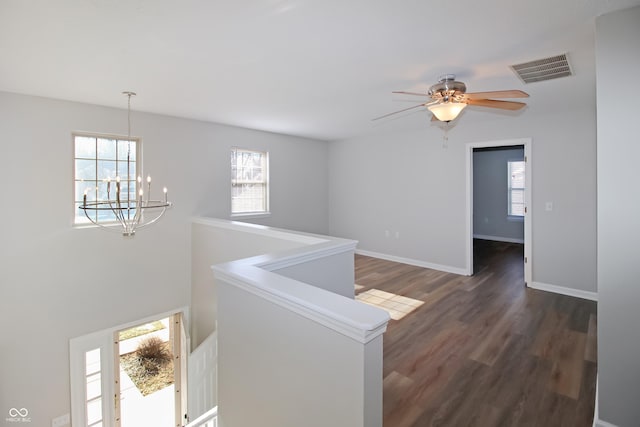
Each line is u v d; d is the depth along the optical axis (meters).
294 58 2.55
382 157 6.30
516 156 8.19
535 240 4.64
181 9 1.84
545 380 2.52
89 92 3.46
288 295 1.48
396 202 6.14
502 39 2.23
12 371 3.58
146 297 4.54
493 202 8.59
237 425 1.87
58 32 2.10
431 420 2.12
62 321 3.88
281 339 1.57
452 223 5.43
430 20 1.97
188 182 4.89
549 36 2.18
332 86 3.27
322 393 1.39
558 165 4.43
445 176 5.48
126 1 1.75
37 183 3.66
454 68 2.77
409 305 4.02
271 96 3.62
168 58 2.54
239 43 2.28
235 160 5.57
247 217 5.66
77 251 3.96
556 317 3.66
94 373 4.16
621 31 1.80
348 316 1.26
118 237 4.27
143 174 4.44
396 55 2.49
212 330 4.56
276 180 6.12
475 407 2.24
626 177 1.77
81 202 4.04
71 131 3.86
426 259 5.79
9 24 1.99
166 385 5.80
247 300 1.76
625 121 1.77
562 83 3.16
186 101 3.84
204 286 4.67
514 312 3.81
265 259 2.14
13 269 3.55
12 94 3.48
